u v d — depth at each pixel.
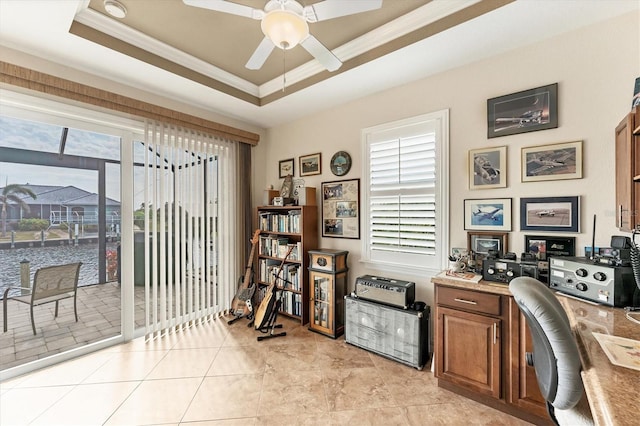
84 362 2.38
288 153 3.78
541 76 1.98
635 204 1.35
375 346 2.53
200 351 2.59
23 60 2.07
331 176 3.29
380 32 2.16
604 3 1.61
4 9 1.66
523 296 1.09
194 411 1.80
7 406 1.84
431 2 1.87
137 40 2.21
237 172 3.68
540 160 1.99
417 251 2.62
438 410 1.81
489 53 2.15
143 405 1.86
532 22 1.78
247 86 3.05
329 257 2.94
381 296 2.53
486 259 1.96
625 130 1.45
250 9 1.44
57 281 2.42
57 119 2.38
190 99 3.00
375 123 2.90
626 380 0.77
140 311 3.06
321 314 3.00
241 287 3.51
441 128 2.45
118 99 2.54
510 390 1.73
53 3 1.62
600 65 1.78
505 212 2.14
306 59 2.60
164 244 2.92
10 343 2.19
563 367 0.95
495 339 1.77
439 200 2.48
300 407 1.84
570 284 1.58
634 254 1.32
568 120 1.89
